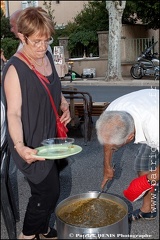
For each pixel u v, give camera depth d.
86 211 2.29
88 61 13.41
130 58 13.41
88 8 15.46
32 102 1.99
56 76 2.18
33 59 2.05
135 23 14.76
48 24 1.95
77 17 15.31
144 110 2.06
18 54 2.03
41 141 2.07
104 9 14.18
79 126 5.12
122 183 3.30
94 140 4.77
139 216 2.54
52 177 2.10
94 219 2.19
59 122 2.17
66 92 4.61
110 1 11.59
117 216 2.21
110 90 9.83
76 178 3.55
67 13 17.72
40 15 1.95
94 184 3.39
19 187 3.36
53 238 2.32
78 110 5.17
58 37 13.66
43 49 2.00
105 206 2.35
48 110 2.07
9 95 1.96
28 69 1.97
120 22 11.78
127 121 1.97
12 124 1.94
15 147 1.93
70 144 2.07
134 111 2.07
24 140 2.05
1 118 2.04
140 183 2.15
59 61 4.29
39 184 2.09
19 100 1.96
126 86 10.72
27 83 1.96
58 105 2.21
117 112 2.02
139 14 13.89
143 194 2.26
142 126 2.06
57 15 17.83
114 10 11.63
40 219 2.15
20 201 3.06
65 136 2.20
